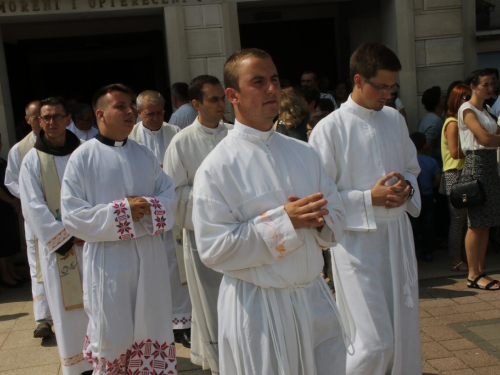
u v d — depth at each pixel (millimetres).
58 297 4281
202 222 2631
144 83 11281
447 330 4859
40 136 4520
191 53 8070
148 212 3641
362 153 3623
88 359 3775
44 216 4285
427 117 7684
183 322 4996
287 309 2623
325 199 2570
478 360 4277
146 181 3842
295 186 2707
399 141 3758
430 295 5770
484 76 5656
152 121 5551
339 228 2768
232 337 2670
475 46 8445
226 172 2648
